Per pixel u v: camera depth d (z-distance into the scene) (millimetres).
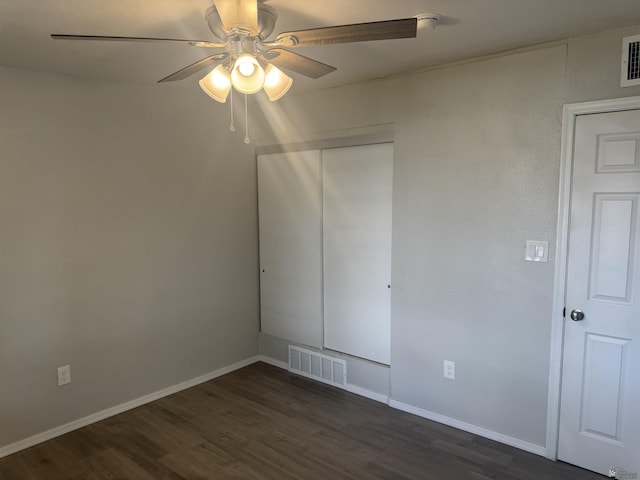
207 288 3773
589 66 2338
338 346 3654
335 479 2459
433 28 2158
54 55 2480
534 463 2584
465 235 2834
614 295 2383
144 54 2488
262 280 4160
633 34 2207
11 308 2719
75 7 1863
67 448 2789
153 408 3307
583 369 2496
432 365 3057
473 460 2615
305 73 2021
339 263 3568
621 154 2303
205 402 3398
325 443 2816
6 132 2654
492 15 2047
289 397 3477
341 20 2066
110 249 3143
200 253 3701
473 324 2850
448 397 3002
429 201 2969
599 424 2475
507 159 2635
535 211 2564
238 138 3910
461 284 2877
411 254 3086
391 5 1910
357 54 2619
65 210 2910
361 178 3359
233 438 2885
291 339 3992
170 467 2582
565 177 2451
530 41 2430
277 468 2564
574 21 2137
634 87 2230
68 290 2955
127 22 2031
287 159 3820
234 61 1738
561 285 2508
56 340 2918
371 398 3426
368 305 3416
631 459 2396
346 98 3340
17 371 2764
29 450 2770
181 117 3490
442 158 2887
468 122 2760
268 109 3881
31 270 2789
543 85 2479
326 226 3621
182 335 3617
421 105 2949
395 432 2936
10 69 2658
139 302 3330
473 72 2711
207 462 2627
